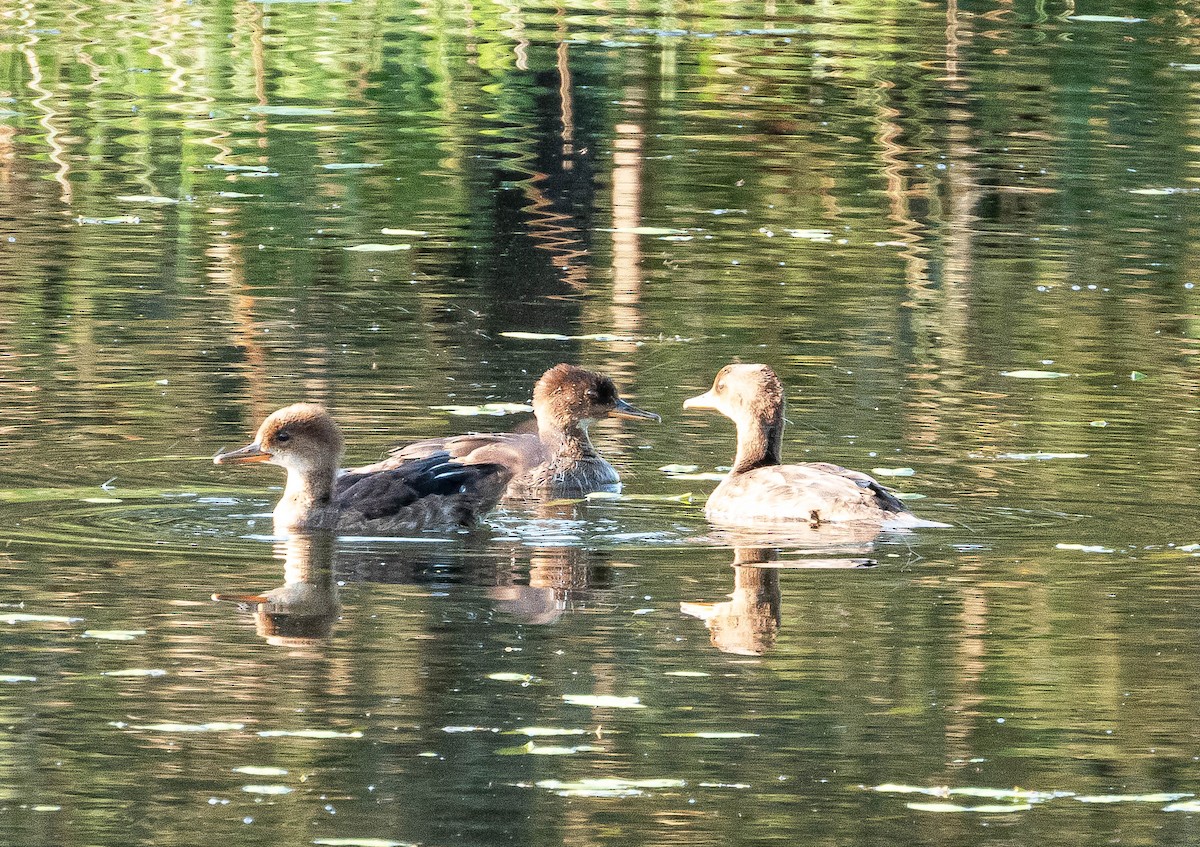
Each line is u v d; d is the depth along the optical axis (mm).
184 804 10055
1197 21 35656
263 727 10945
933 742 10992
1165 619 12727
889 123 30281
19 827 9734
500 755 10672
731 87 31797
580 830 9828
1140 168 28312
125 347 19453
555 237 24812
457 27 34844
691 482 16562
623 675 11750
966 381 18953
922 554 14109
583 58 33250
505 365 19406
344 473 15125
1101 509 15117
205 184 26734
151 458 16062
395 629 12484
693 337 20547
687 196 26812
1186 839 9898
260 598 12945
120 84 31625
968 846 9797
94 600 12789
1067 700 11508
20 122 29438
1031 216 26000
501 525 15016
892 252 24250
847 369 19406
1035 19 35625
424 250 24016
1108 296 22344
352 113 30641
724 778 10500
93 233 24125
